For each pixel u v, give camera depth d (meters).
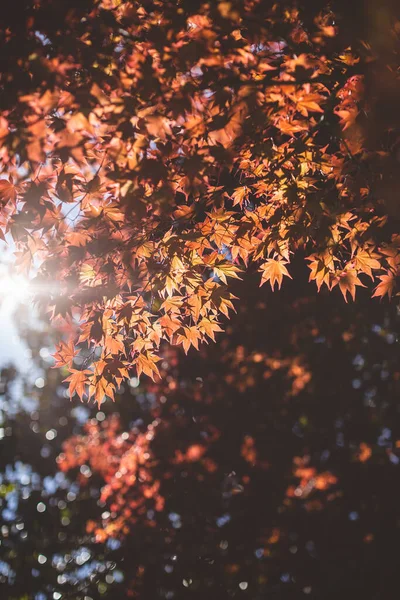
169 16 3.96
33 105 3.63
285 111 4.27
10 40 3.64
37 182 4.05
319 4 3.97
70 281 4.57
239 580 10.87
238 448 11.69
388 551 10.58
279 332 11.93
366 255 4.76
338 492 11.48
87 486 14.59
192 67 4.03
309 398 11.91
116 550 11.10
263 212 4.93
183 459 11.55
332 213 4.48
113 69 4.02
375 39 3.77
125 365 4.84
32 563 13.28
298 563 10.80
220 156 4.09
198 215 5.23
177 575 10.71
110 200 4.39
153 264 4.67
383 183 4.12
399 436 11.76
